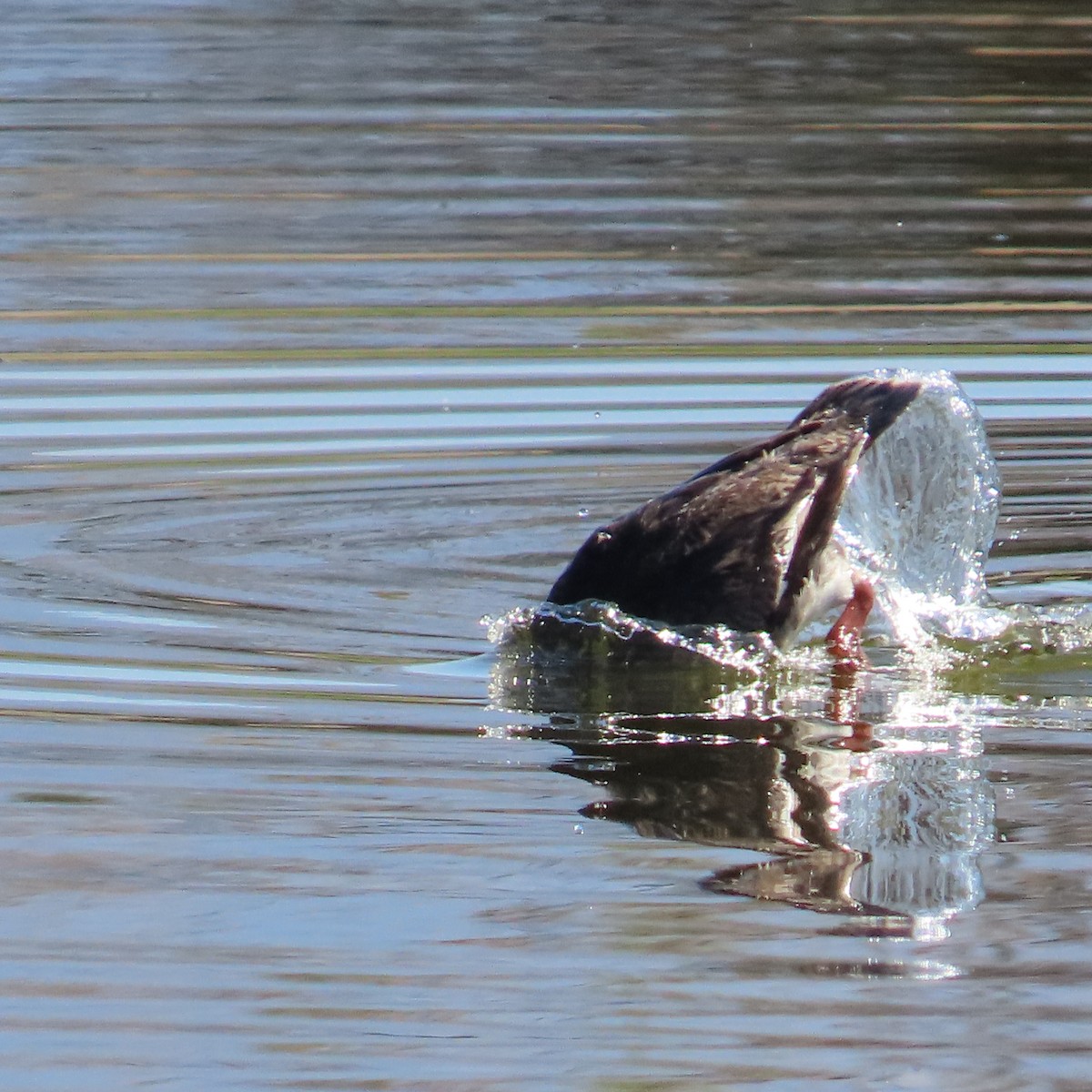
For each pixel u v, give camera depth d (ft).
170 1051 20.58
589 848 25.52
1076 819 26.43
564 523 41.75
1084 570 38.81
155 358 53.31
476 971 22.24
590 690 32.24
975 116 81.76
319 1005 21.52
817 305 58.34
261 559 39.24
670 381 51.49
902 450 36.27
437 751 29.19
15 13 100.58
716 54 92.43
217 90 84.94
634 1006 21.50
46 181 71.67
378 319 56.90
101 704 31.01
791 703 31.71
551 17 100.58
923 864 24.95
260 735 29.71
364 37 95.66
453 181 72.28
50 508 41.96
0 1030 20.95
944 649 34.63
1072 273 61.52
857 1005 21.52
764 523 34.19
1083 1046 20.72
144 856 25.26
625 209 68.74
